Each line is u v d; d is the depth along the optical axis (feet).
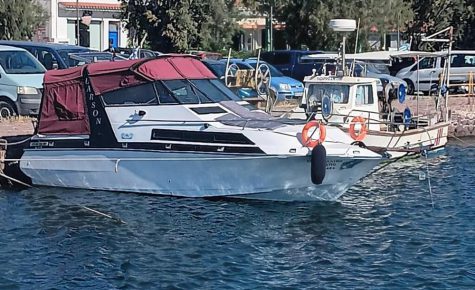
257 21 182.50
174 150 58.85
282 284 42.32
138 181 60.44
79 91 61.41
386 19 151.43
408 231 52.80
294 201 58.80
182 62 62.13
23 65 84.12
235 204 58.49
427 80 125.70
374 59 85.71
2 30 147.23
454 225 54.54
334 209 58.13
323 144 57.16
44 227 52.54
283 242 49.73
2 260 45.91
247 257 46.75
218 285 42.09
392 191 65.62
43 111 62.69
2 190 63.36
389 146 76.69
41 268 44.68
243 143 57.21
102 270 44.45
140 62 60.39
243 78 80.23
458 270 44.62
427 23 162.81
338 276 43.68
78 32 165.48
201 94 60.59
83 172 61.93
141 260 46.03
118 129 60.34
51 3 169.89
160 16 142.61
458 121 103.14
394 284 42.42
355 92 73.92
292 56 117.80
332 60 91.40
